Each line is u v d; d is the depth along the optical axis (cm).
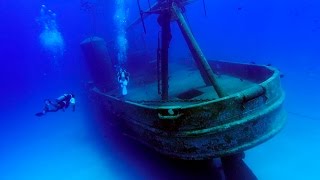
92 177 720
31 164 884
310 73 1277
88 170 762
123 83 856
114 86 952
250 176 553
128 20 1186
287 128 802
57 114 1405
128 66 1159
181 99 666
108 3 1145
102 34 1212
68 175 759
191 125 480
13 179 800
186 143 497
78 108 1424
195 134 478
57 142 1031
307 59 1574
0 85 3497
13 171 855
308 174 585
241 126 474
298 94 1051
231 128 469
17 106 1902
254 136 491
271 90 511
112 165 766
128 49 1181
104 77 949
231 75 808
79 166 800
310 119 823
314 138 716
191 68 1072
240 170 545
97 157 836
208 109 464
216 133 471
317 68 1337
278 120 533
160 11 595
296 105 955
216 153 486
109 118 866
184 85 806
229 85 704
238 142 483
